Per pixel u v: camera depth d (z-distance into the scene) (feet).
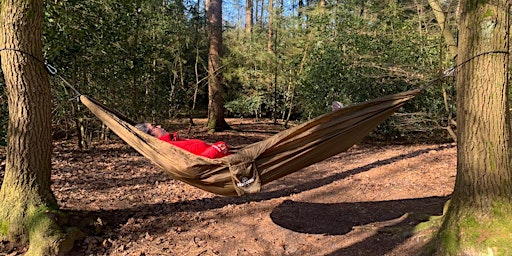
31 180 12.98
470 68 10.54
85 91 26.66
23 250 12.36
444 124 28.94
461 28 10.95
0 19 12.56
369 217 14.94
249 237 13.89
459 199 10.81
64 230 12.80
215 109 44.11
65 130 33.12
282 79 47.88
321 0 42.78
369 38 31.96
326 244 13.08
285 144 12.27
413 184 18.29
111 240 13.39
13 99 12.76
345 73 32.94
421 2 28.86
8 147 12.97
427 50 28.12
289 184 20.20
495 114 10.27
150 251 12.89
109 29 25.66
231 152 13.85
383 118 12.80
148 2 30.91
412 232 12.50
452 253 10.34
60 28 21.58
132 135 12.78
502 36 10.20
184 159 12.11
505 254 9.53
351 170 22.30
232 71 45.85
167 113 37.14
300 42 42.98
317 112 35.70
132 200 17.16
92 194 17.60
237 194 12.61
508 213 10.08
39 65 12.98
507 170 10.30
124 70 28.91
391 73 28.63
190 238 13.84
